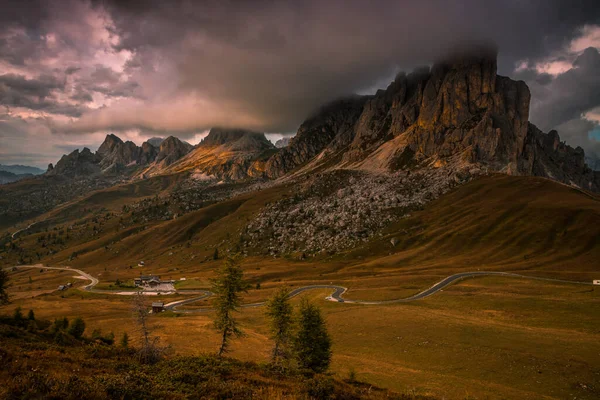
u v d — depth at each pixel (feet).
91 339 214.48
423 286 438.40
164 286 627.05
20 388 59.67
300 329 157.99
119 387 65.46
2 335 130.41
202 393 73.46
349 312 344.69
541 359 186.80
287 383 91.15
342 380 116.57
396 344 238.27
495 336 232.12
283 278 615.16
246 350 236.63
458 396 148.25
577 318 269.03
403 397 96.99
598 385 157.28
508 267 506.07
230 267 167.12
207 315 397.60
